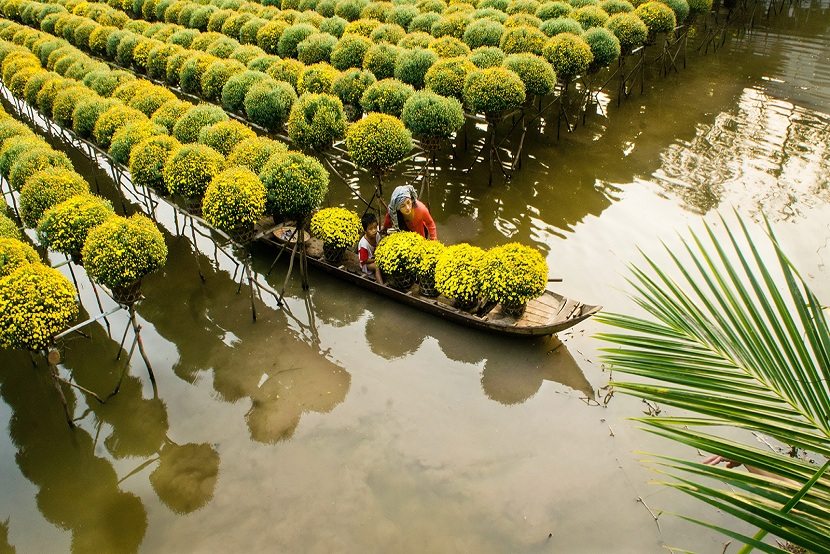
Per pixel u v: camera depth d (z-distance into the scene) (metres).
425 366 8.08
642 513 6.08
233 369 8.26
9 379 8.38
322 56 14.56
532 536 5.95
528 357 8.11
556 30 13.78
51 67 16.38
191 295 9.77
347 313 9.12
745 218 10.30
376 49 13.21
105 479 6.88
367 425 7.26
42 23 21.42
